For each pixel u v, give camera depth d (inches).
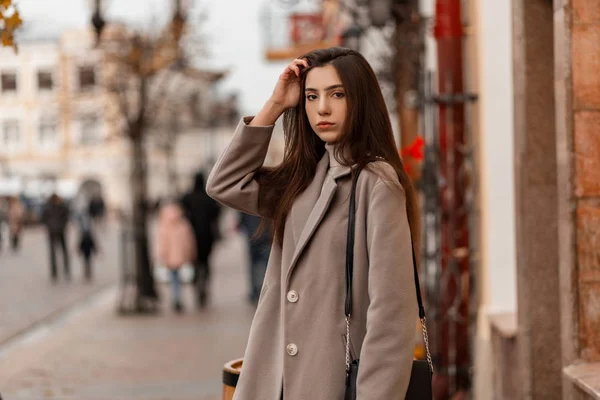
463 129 261.3
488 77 268.1
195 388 310.5
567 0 157.5
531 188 193.3
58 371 349.1
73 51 682.8
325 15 658.2
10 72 2425.0
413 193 120.8
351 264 113.5
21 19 189.9
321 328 113.7
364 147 117.9
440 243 263.7
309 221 116.0
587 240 157.2
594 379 146.0
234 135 126.3
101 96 638.5
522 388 198.1
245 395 119.1
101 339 436.8
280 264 123.3
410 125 406.0
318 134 120.0
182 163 2669.8
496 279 267.1
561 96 159.3
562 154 159.6
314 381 112.8
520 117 194.7
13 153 2522.1
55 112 689.6
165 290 688.4
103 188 2568.9
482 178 271.7
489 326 258.7
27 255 1120.8
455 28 259.3
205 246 561.6
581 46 157.5
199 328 469.4
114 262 1003.9
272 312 121.7
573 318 157.4
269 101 124.6
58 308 576.1
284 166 127.0
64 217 792.9
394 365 106.1
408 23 370.3
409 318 108.0
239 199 126.4
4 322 505.7
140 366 357.1
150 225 1801.2
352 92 117.4
